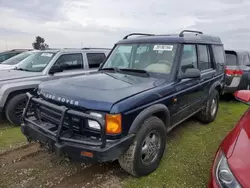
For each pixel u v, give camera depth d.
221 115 6.14
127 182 3.03
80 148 2.54
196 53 4.40
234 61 7.55
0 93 4.81
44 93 3.17
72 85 3.14
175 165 3.46
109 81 3.27
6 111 4.94
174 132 4.81
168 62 3.70
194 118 5.70
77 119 2.70
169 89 3.38
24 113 3.20
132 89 3.00
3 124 5.23
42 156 3.71
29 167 3.38
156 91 3.15
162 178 3.12
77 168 3.37
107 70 4.16
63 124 2.72
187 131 4.89
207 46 5.00
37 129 2.97
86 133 2.67
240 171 1.84
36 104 3.23
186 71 3.60
